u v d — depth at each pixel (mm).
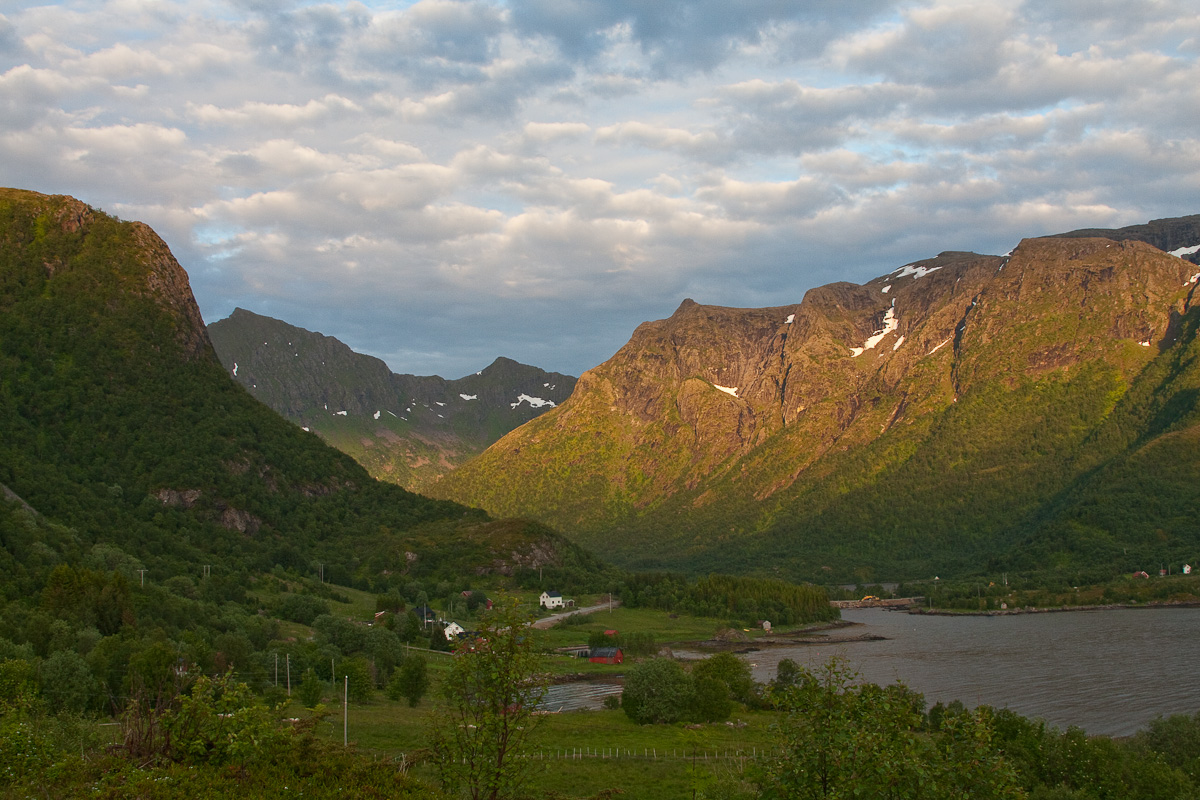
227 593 165500
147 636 108188
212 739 41188
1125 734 109125
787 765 32688
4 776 39531
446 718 38219
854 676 35125
